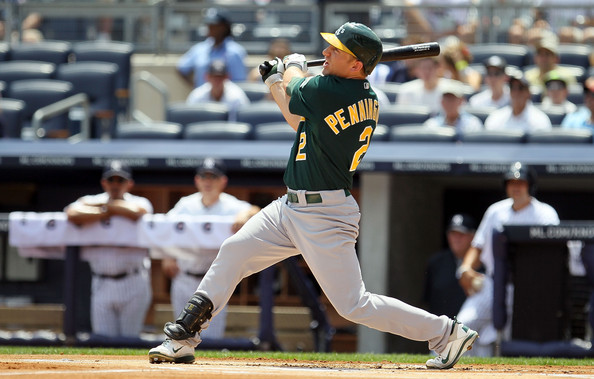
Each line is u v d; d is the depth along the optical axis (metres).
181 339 17.17
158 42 54.22
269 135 41.00
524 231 28.78
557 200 44.44
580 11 51.38
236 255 16.95
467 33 51.47
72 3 54.31
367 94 16.45
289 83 16.52
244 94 46.69
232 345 30.72
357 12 51.78
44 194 41.97
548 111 42.34
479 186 46.41
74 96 46.16
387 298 16.94
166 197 40.69
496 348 29.78
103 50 49.59
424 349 40.00
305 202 16.41
